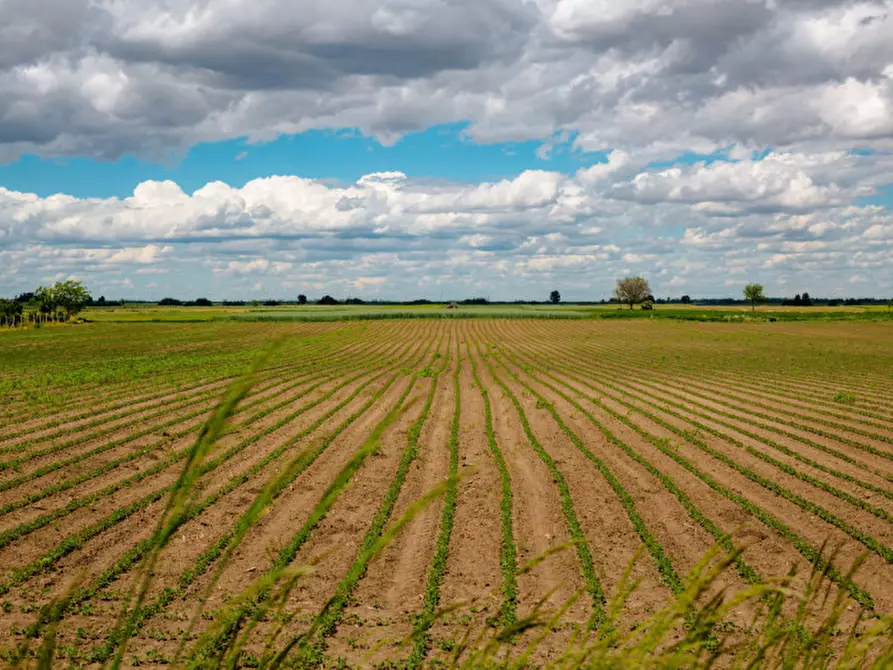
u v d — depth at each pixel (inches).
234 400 81.4
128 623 85.4
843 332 3430.1
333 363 1819.6
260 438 812.6
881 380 1492.4
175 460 687.1
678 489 608.7
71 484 601.9
